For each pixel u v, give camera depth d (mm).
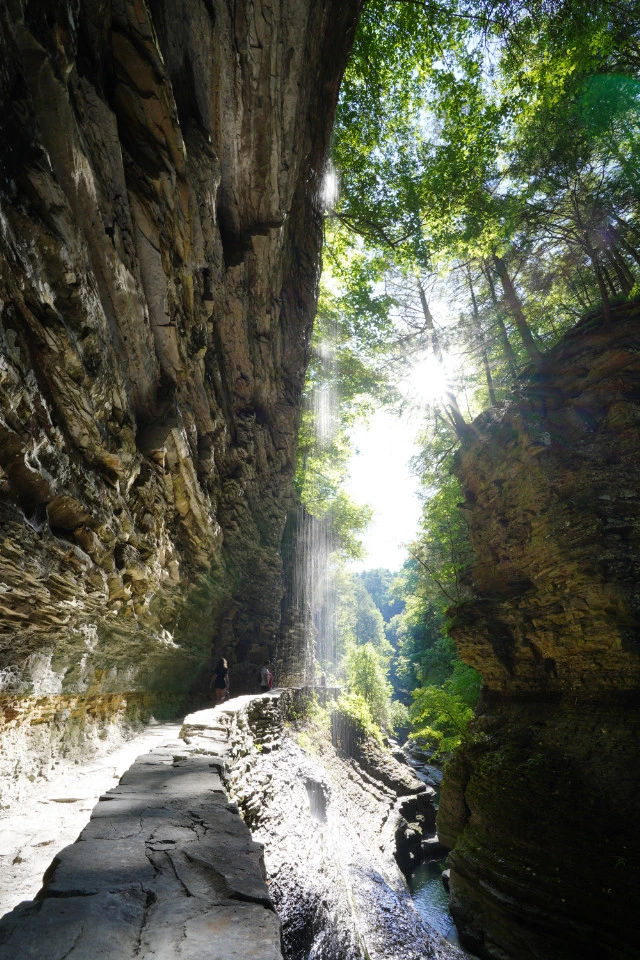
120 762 6961
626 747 9977
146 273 6523
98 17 4988
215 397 11203
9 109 3557
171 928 1797
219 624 15102
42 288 3975
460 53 14977
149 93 5840
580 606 11500
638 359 12984
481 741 13555
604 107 14562
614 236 15945
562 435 13852
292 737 14953
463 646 14984
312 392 26750
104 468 5773
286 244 13586
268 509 17891
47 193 3945
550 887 9852
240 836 2910
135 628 8000
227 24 8031
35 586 4531
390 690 35125
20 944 1595
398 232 18359
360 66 15492
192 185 7461
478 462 16547
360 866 12773
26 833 4250
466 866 12125
